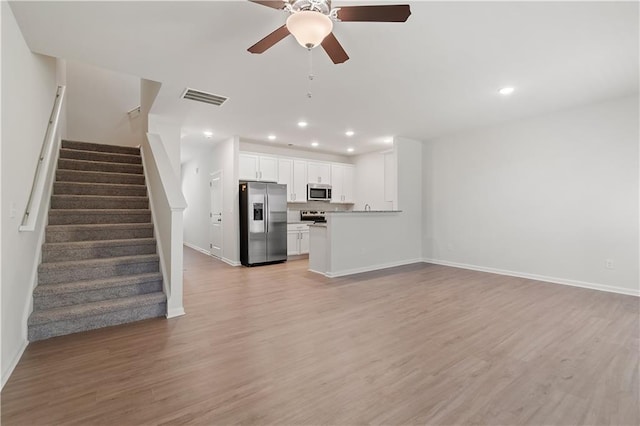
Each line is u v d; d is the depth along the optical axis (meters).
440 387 1.91
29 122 2.51
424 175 6.17
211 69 2.97
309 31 1.74
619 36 2.40
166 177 3.54
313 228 5.32
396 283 4.47
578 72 3.06
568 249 4.29
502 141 4.95
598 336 2.63
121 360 2.22
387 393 1.85
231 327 2.85
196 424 1.58
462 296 3.81
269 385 1.93
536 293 3.92
